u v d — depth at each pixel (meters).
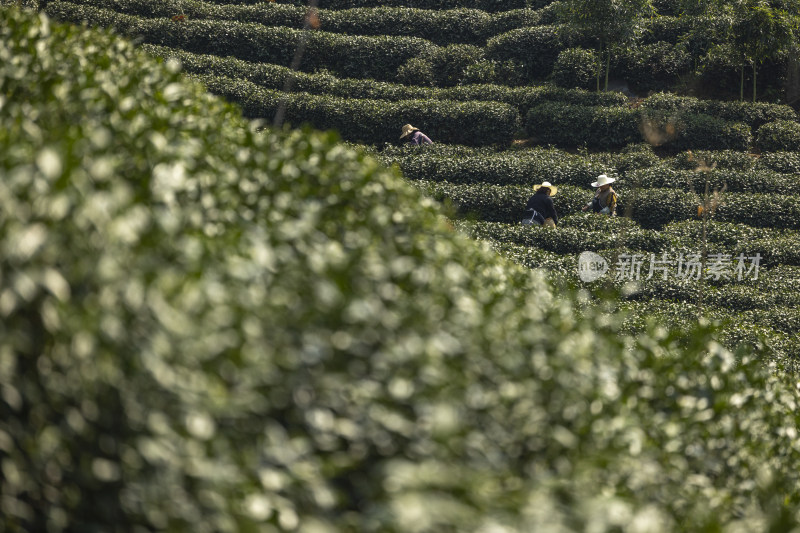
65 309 7.97
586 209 55.22
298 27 88.69
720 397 14.20
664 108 75.25
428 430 9.59
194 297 8.80
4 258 7.95
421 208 15.59
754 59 78.38
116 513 8.34
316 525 8.39
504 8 94.06
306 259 11.00
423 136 67.75
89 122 12.44
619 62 83.44
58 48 16.77
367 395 9.59
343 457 9.41
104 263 8.21
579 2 78.25
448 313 11.31
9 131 11.49
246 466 8.76
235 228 11.49
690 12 85.88
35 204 8.57
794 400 18.98
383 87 77.69
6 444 8.14
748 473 14.16
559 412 11.12
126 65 17.61
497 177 62.50
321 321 9.95
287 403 9.38
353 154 15.48
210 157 13.06
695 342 15.44
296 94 74.06
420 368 9.91
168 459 8.19
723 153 68.19
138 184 11.15
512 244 45.59
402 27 89.06
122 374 8.27
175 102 15.80
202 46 82.62
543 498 9.14
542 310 14.62
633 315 34.38
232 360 8.95
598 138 73.62
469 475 9.08
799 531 11.48
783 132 71.81
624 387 12.83
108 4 86.19
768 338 34.75
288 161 14.02
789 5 83.25
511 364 10.84
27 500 8.52
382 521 8.46
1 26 17.19
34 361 8.30
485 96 77.31
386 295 10.84
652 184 62.72
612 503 9.49
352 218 13.16
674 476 12.20
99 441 8.29
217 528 8.39
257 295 9.67
